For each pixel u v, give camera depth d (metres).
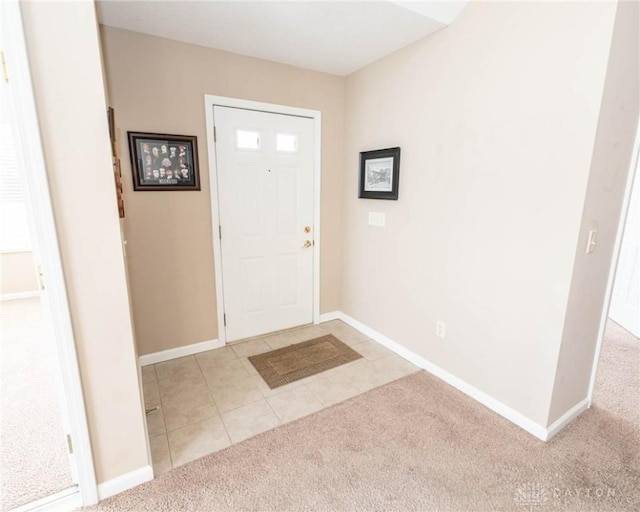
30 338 2.95
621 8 1.33
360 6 1.78
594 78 1.39
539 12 1.54
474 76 1.86
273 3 1.77
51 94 1.08
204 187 2.46
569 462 1.58
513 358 1.83
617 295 3.23
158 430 1.81
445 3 1.83
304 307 3.18
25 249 4.00
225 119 2.47
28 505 1.35
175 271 2.45
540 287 1.67
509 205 1.76
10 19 0.99
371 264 2.86
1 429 1.81
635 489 1.44
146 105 2.17
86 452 1.31
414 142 2.30
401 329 2.60
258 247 2.80
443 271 2.19
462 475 1.51
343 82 2.94
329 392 2.15
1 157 3.76
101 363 1.30
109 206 1.23
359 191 2.84
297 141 2.82
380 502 1.38
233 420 1.89
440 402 2.04
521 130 1.67
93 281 1.24
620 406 2.00
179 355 2.58
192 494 1.42
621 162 1.63
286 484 1.47
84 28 1.10
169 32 2.09
